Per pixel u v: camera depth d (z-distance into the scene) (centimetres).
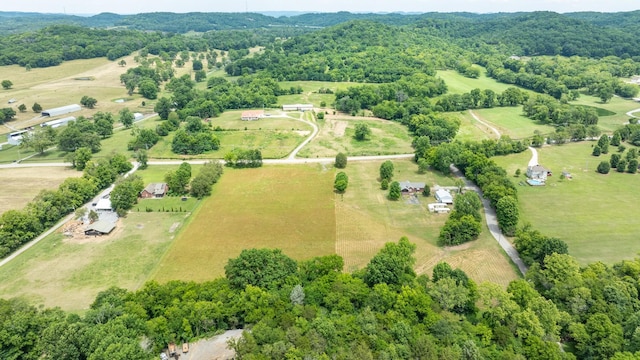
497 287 9288
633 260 11838
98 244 13062
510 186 15225
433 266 11812
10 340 8019
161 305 9169
